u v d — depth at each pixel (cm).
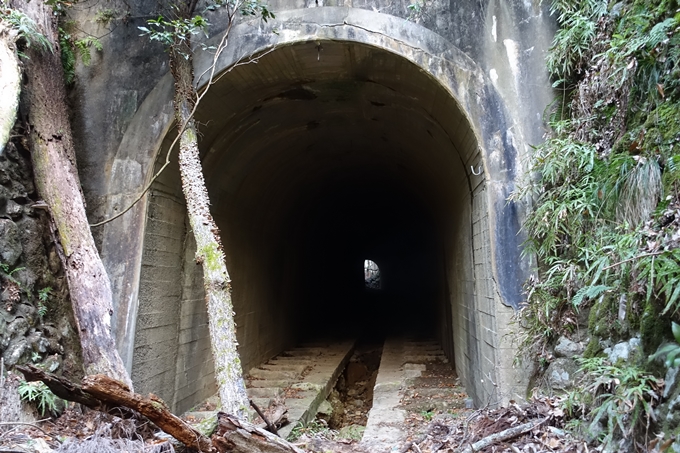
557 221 420
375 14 540
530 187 472
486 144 507
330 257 1758
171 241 600
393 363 956
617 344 338
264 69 585
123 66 577
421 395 684
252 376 855
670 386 264
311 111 744
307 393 730
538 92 509
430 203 1088
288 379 839
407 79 580
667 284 257
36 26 498
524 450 332
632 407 272
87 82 578
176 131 565
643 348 300
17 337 414
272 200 973
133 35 583
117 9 589
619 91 400
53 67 522
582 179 423
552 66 497
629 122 384
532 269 472
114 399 327
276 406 607
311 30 540
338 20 540
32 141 481
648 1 376
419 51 531
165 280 583
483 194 524
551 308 438
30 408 393
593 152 407
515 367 463
